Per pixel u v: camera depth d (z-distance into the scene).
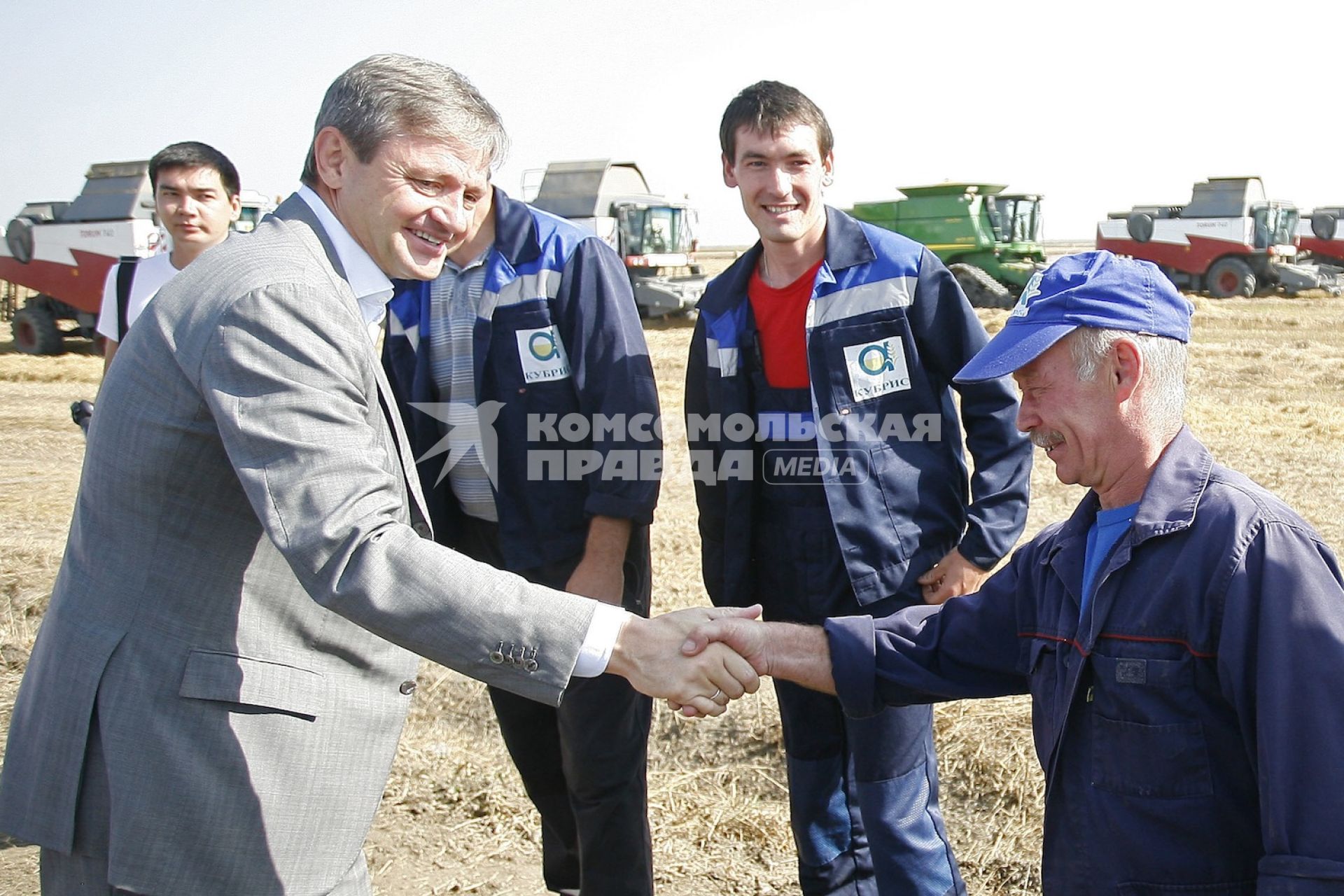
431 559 1.85
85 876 1.90
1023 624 2.01
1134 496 1.78
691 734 4.17
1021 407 1.84
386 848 3.66
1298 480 8.06
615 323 2.87
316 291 1.85
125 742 1.83
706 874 3.43
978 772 3.76
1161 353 1.72
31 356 19.72
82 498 1.96
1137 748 1.69
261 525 1.92
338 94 1.95
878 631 2.17
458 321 2.90
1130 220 27.42
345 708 1.99
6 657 5.14
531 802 3.57
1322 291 26.50
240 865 1.87
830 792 3.00
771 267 2.91
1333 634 1.54
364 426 1.87
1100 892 1.73
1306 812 1.50
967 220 25.16
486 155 2.04
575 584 2.89
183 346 1.82
